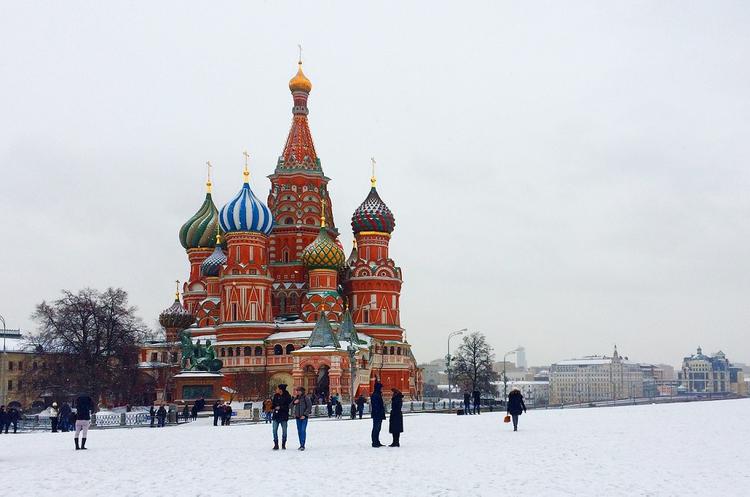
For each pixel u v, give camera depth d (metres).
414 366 155.50
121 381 125.06
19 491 26.09
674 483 25.70
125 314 126.12
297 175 153.12
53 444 50.16
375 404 40.66
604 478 26.95
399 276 149.75
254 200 139.50
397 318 149.00
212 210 164.38
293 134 157.00
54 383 122.38
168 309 159.75
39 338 126.44
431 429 56.62
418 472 28.94
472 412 101.50
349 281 148.12
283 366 132.00
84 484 27.64
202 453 39.56
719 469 29.42
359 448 40.09
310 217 152.25
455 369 176.25
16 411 71.25
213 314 149.12
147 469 32.06
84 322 122.75
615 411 93.31
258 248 138.75
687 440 43.16
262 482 27.02
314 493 24.27
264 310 137.50
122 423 81.56
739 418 68.50
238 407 118.75
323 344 121.31
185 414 94.44
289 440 48.75
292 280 148.62
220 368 128.12
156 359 156.50
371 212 149.88
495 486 25.22
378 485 25.72
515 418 53.25
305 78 158.38
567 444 40.78
